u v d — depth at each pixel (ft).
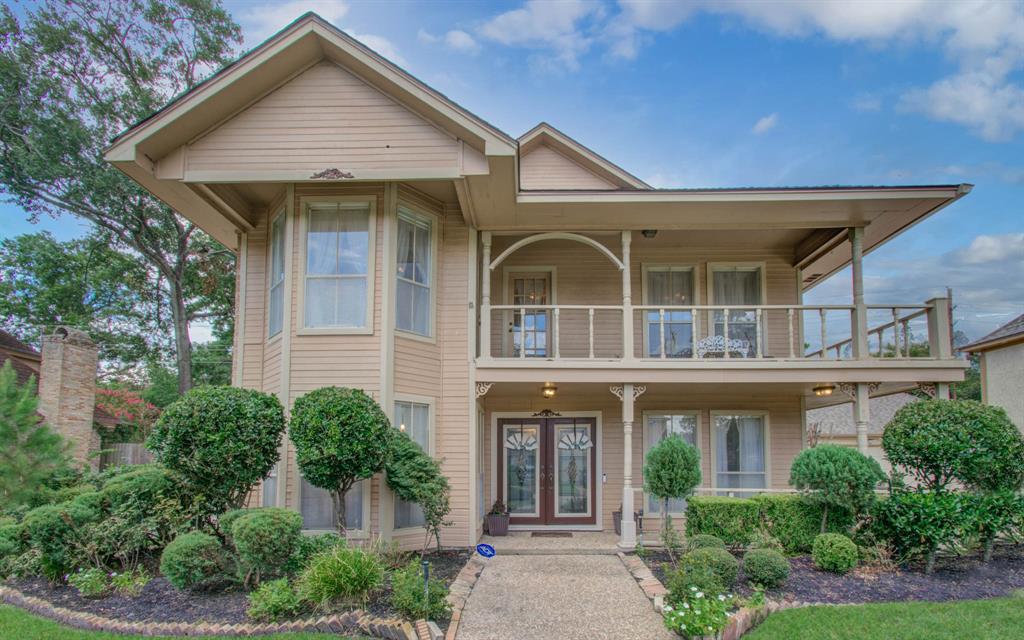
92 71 61.36
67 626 18.60
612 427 37.91
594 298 39.11
